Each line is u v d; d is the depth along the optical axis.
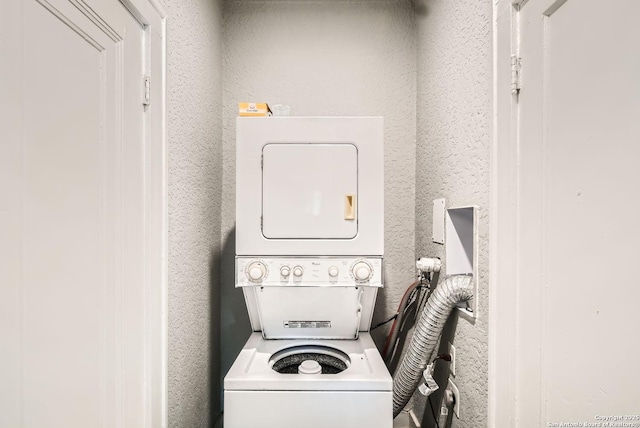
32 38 0.72
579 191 0.82
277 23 2.31
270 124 1.61
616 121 0.72
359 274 1.58
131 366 1.10
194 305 1.71
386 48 2.31
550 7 0.91
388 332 2.30
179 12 1.48
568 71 0.85
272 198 1.62
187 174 1.59
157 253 1.26
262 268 1.60
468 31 1.43
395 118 2.31
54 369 0.79
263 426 1.32
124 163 1.06
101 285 0.96
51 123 0.77
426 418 1.94
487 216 1.25
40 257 0.75
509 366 1.09
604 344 0.74
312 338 1.78
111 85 1.00
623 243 0.70
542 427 0.94
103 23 0.95
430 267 1.78
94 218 0.93
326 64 2.31
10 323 0.67
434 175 1.90
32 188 0.72
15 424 0.68
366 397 1.33
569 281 0.85
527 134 1.02
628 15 0.69
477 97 1.35
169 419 1.38
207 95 1.93
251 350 1.62
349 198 1.61
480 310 1.30
